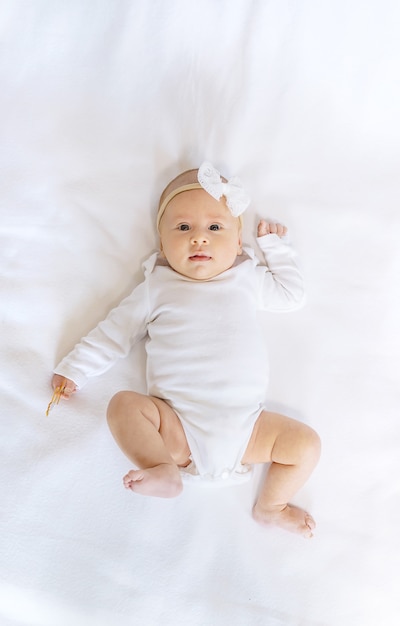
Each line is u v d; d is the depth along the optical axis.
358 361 1.62
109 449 1.47
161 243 1.57
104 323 1.51
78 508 1.43
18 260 1.59
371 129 1.74
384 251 1.69
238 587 1.42
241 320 1.48
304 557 1.46
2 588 1.35
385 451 1.56
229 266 1.53
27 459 1.44
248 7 1.67
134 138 1.68
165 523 1.44
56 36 1.68
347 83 1.72
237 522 1.47
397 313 1.66
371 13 1.67
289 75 1.71
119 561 1.40
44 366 1.52
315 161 1.72
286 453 1.42
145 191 1.66
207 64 1.70
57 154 1.66
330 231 1.69
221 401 1.42
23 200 1.62
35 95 1.68
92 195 1.64
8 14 1.67
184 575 1.41
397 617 1.44
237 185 1.53
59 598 1.36
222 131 1.70
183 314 1.48
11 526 1.39
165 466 1.30
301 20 1.68
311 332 1.62
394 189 1.72
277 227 1.65
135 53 1.69
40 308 1.56
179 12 1.67
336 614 1.43
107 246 1.62
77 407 1.49
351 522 1.50
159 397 1.45
